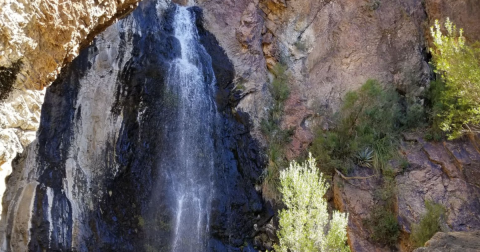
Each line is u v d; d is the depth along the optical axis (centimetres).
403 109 1175
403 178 1002
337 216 771
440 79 1127
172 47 1233
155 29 1230
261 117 1224
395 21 1270
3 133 528
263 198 1114
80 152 1023
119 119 1077
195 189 1116
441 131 1051
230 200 1105
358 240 948
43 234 901
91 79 1081
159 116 1131
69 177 988
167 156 1109
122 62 1123
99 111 1064
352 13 1316
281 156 1153
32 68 555
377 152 1059
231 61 1287
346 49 1288
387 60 1245
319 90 1259
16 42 521
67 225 938
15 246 884
